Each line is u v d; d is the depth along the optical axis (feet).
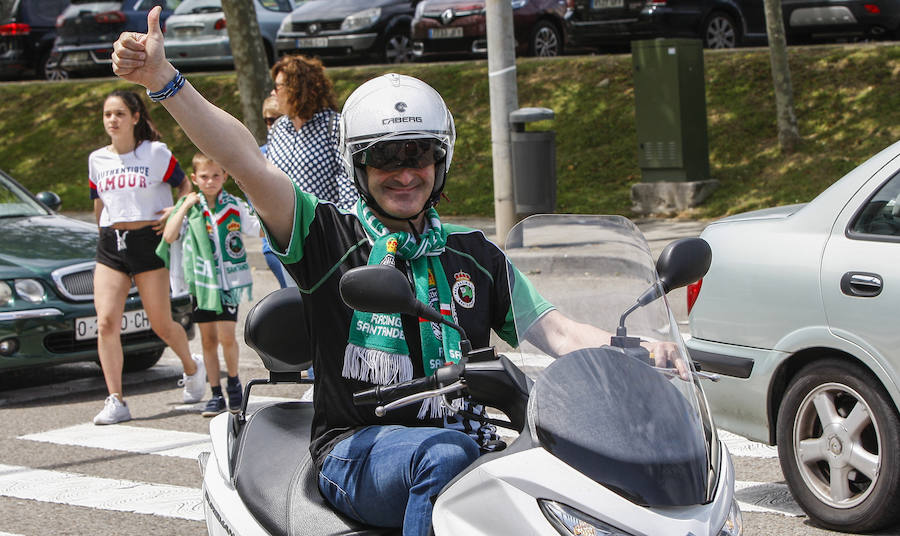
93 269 27.66
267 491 10.42
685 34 55.62
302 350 11.82
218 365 24.36
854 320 15.61
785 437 16.57
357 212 10.41
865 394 15.51
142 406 25.71
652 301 9.70
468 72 60.75
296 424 11.46
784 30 51.08
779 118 47.93
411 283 10.28
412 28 62.28
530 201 39.99
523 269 10.01
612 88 56.29
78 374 29.78
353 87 61.57
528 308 9.67
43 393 27.45
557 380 8.74
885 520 15.35
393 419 10.19
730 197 45.62
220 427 12.10
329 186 20.93
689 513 8.14
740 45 56.70
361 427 10.17
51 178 63.36
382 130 10.05
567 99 56.39
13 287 26.48
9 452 21.98
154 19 9.43
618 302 9.65
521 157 39.83
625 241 10.07
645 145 46.60
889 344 15.20
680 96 45.37
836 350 16.14
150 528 17.40
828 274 15.98
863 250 15.75
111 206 23.93
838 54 52.49
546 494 8.11
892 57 51.26
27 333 26.30
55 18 76.43
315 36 65.00
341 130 10.42
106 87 70.69
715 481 8.57
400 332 10.11
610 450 8.21
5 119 69.72
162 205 24.12
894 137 46.34
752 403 17.06
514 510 8.17
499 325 10.99
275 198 10.07
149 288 24.38
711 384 17.66
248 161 9.86
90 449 22.06
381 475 9.47
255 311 11.76
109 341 24.14
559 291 9.80
